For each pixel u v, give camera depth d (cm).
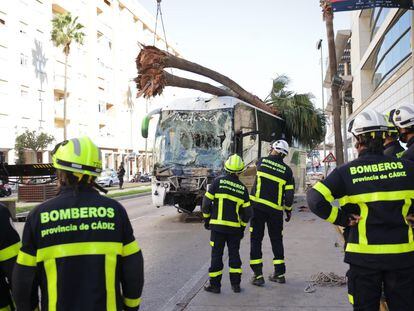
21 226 1278
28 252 245
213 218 599
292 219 1330
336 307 520
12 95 4247
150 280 705
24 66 4434
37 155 4228
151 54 1270
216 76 1423
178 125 1379
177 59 1315
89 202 254
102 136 6116
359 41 4703
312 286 606
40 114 4666
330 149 4978
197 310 524
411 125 395
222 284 640
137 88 1340
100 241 247
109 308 243
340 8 1159
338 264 725
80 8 5531
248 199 601
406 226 308
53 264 241
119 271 255
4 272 265
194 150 1352
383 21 3559
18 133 4312
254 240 630
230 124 1334
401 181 312
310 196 328
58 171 260
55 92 5106
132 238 261
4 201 1238
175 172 1348
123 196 2520
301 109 1856
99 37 6125
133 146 7212
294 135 1927
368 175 316
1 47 4103
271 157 649
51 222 245
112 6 6512
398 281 303
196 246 991
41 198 1816
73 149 255
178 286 667
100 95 6081
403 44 2980
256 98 1611
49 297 240
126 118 6956
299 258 778
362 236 311
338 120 1730
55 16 4656
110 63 6406
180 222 1408
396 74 2622
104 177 3975
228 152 1323
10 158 4212
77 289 240
